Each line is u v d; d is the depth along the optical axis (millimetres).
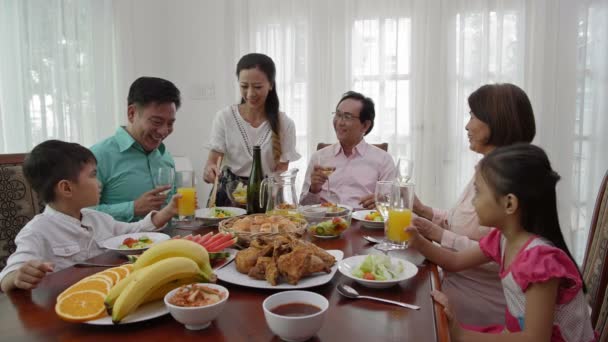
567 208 2971
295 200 1541
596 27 2820
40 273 971
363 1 3182
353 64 3242
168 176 1638
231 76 3492
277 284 966
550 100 2945
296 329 720
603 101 2834
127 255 1244
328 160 2393
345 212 1536
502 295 1385
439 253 1243
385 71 3207
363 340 753
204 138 3619
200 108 3584
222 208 1763
